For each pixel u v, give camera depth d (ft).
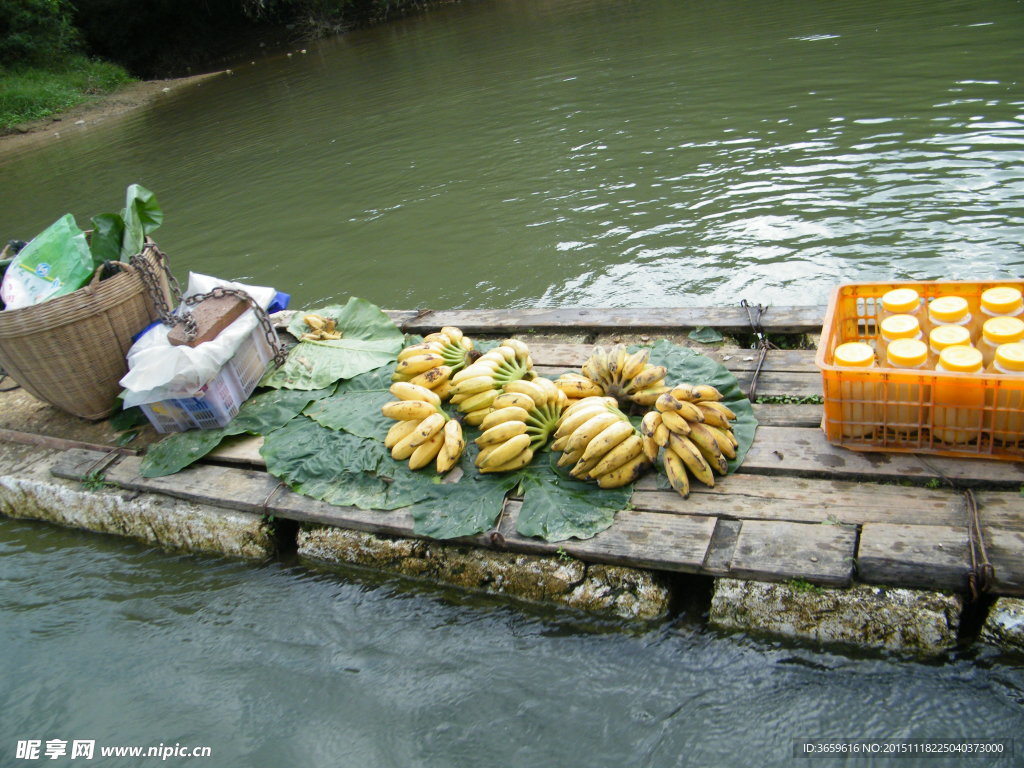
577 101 36.70
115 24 80.28
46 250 15.11
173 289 16.43
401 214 28.07
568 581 11.10
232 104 55.36
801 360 13.84
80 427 16.12
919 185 22.06
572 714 9.81
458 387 13.34
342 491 12.98
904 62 32.07
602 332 16.17
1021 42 31.24
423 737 9.84
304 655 11.36
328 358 16.20
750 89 32.96
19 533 15.07
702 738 9.23
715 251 21.20
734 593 10.25
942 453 10.88
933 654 9.48
